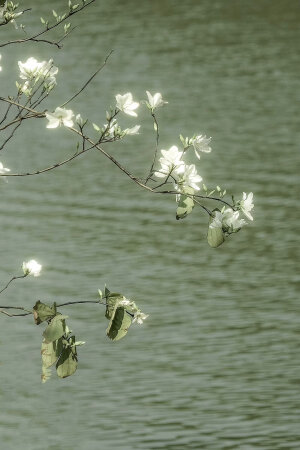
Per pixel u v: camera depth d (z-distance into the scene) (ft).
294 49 168.66
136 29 184.03
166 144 127.13
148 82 153.79
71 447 63.77
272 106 140.77
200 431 65.00
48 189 114.21
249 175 115.24
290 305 83.66
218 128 132.77
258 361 74.02
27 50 173.58
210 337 78.48
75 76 158.71
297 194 108.78
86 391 71.26
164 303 84.94
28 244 98.37
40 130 136.67
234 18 191.31
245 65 160.97
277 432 64.08
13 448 64.23
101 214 106.01
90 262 93.76
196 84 152.15
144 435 64.75
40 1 204.54
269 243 97.14
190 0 207.92
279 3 202.28
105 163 122.31
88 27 185.68
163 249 96.37
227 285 88.33
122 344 78.18
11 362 76.13
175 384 71.46
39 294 87.56
